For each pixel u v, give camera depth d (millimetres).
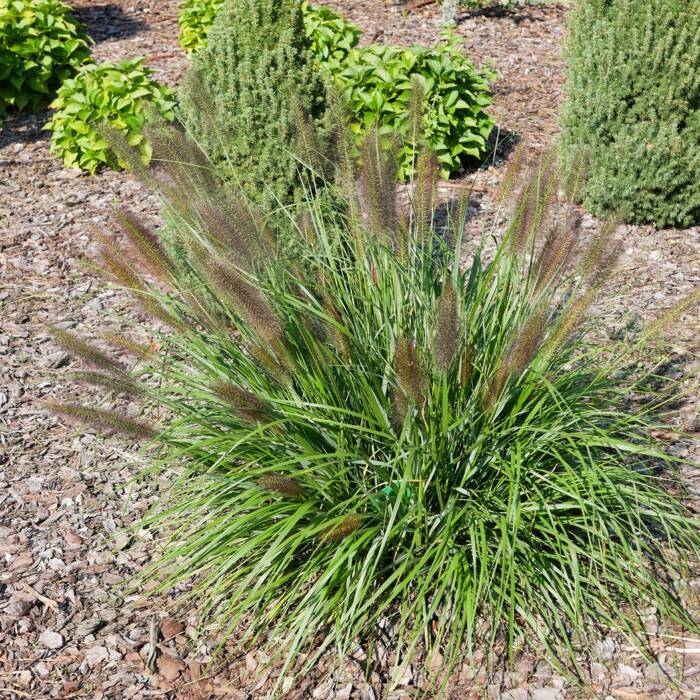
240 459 3488
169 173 3561
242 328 3352
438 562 3076
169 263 3338
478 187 7297
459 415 3230
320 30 8539
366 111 7555
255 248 3320
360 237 3537
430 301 3424
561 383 3605
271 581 3133
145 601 3471
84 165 7812
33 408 4793
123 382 3238
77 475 4254
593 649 3125
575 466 3428
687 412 4398
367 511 3326
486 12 12172
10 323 5625
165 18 12773
